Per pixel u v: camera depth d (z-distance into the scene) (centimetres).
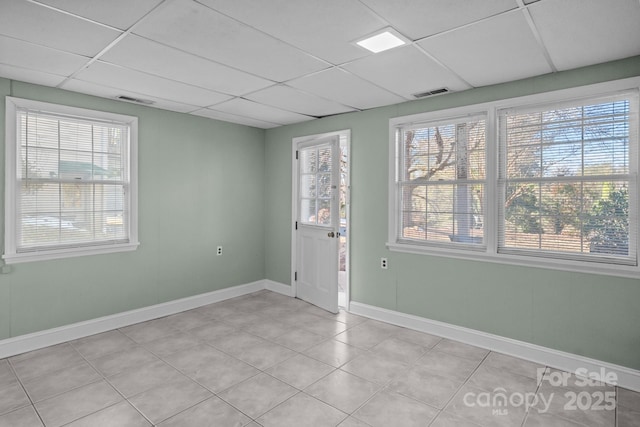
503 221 317
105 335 355
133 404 240
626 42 231
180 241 427
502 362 302
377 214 398
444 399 248
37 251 322
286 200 495
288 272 496
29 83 314
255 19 202
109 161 368
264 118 452
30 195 321
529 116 303
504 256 312
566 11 192
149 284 400
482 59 260
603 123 270
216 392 255
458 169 342
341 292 542
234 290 486
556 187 292
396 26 210
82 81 309
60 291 338
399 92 339
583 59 259
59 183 336
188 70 282
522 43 233
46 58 258
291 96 354
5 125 304
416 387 262
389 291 392
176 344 335
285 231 498
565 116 287
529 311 305
